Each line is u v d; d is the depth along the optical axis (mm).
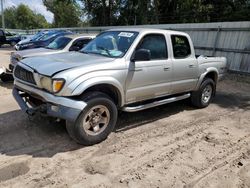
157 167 3588
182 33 5570
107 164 3605
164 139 4512
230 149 4238
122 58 4352
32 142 4168
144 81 4668
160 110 6152
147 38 4770
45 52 8422
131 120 5375
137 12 33281
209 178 3383
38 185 3094
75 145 4109
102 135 4207
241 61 11727
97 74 3957
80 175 3320
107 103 4125
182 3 27500
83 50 5094
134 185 3162
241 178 3422
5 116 5277
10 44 29875
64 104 3689
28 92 4203
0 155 3740
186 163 3730
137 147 4152
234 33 11859
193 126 5211
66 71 3754
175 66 5254
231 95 8195
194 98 6258
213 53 12812
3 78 8383
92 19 39438
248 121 5680
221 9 27250
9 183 3111
